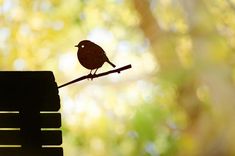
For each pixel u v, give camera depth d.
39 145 4.89
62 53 17.44
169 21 17.02
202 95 16.44
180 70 16.36
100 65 5.72
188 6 16.23
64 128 16.91
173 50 16.53
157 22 16.77
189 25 16.22
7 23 17.17
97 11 17.41
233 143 15.60
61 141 4.92
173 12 16.92
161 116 16.48
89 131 17.02
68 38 17.45
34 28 17.28
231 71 16.03
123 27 17.33
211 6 16.23
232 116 15.70
